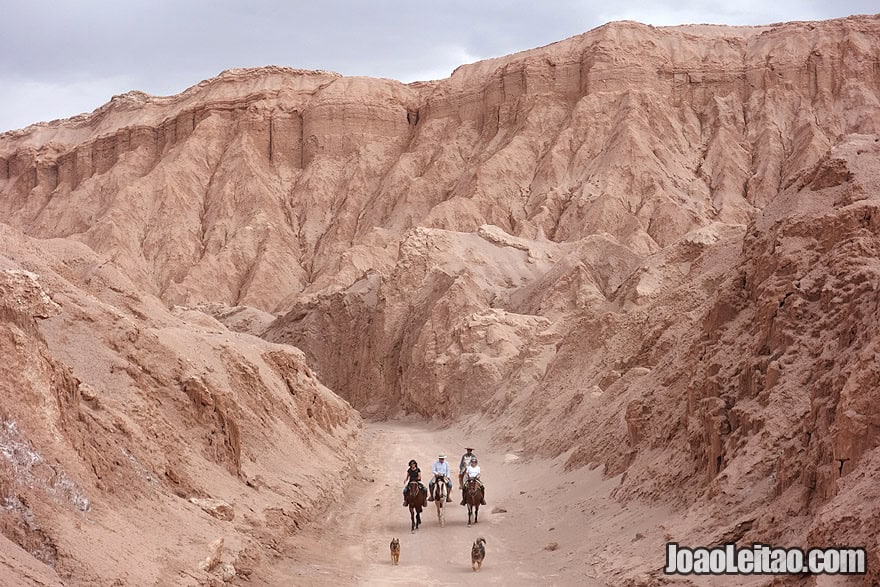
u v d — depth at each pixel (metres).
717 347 24.41
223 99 153.75
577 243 89.12
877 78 123.50
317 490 28.81
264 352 38.91
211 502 20.61
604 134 122.06
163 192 136.50
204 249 130.12
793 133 118.69
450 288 73.06
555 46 140.62
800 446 18.25
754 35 137.25
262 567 19.47
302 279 123.75
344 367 86.25
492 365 61.06
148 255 129.00
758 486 18.88
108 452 18.44
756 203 109.38
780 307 22.39
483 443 47.25
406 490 26.25
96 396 20.42
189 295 116.88
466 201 115.81
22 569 12.66
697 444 22.64
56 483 15.59
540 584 19.64
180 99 165.25
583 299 69.81
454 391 62.84
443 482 28.22
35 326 18.48
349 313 88.75
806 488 16.98
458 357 65.00
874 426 15.88
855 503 14.61
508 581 20.00
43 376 17.16
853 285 20.73
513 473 36.41
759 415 20.08
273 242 126.62
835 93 122.50
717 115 123.69
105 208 144.62
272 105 150.00
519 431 44.47
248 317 100.88
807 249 23.53
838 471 16.05
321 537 24.45
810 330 21.05
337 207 137.00
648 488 23.75
